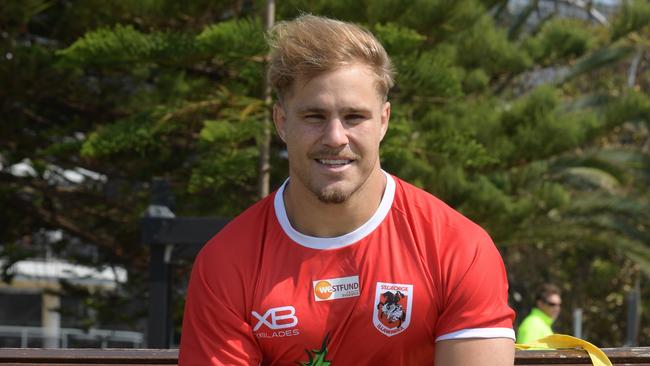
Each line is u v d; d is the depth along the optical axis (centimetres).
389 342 221
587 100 1089
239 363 224
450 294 219
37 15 926
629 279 1494
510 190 955
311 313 221
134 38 725
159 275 588
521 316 1545
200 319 229
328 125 212
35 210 1057
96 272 1116
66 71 883
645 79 1483
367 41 214
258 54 716
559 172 1123
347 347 222
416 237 222
